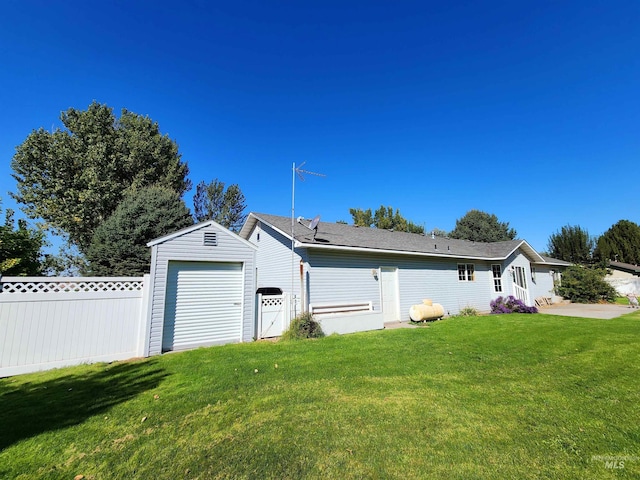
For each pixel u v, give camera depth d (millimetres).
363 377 4949
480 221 38438
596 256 30109
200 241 8023
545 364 5555
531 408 3633
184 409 3832
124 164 20172
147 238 13617
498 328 9516
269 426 3314
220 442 3018
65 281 6352
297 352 6742
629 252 30750
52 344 6078
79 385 4906
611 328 8867
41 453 2895
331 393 4258
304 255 10383
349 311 10656
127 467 2648
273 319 9133
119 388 4711
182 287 7824
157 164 22000
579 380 4621
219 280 8320
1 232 7996
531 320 11039
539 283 20156
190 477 2480
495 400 3908
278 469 2539
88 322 6480
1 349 5633
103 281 6758
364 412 3594
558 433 3014
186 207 15688
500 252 17094
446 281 14711
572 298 19734
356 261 11562
